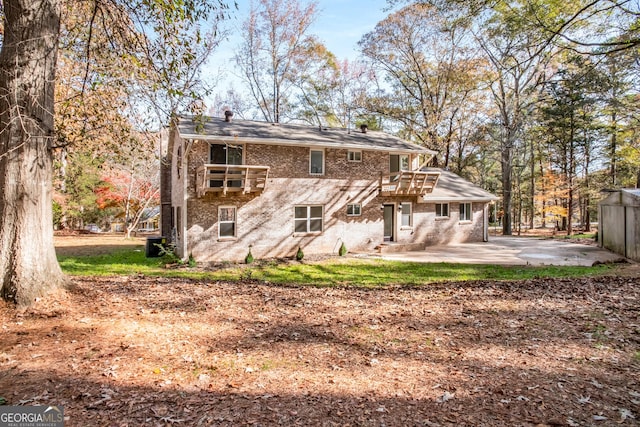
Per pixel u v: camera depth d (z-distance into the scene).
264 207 17.23
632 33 9.33
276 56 32.34
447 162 33.22
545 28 8.88
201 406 3.71
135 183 30.23
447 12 10.59
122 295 8.21
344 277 12.16
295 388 4.13
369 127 37.06
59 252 18.64
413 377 4.39
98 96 9.62
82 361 4.67
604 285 9.22
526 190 41.78
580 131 29.02
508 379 4.26
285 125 20.59
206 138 15.14
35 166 6.55
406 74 32.25
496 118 31.84
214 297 8.66
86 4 8.80
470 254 18.02
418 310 7.44
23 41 6.21
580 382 4.13
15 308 6.19
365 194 19.78
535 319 6.59
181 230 16.38
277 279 11.88
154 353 5.08
